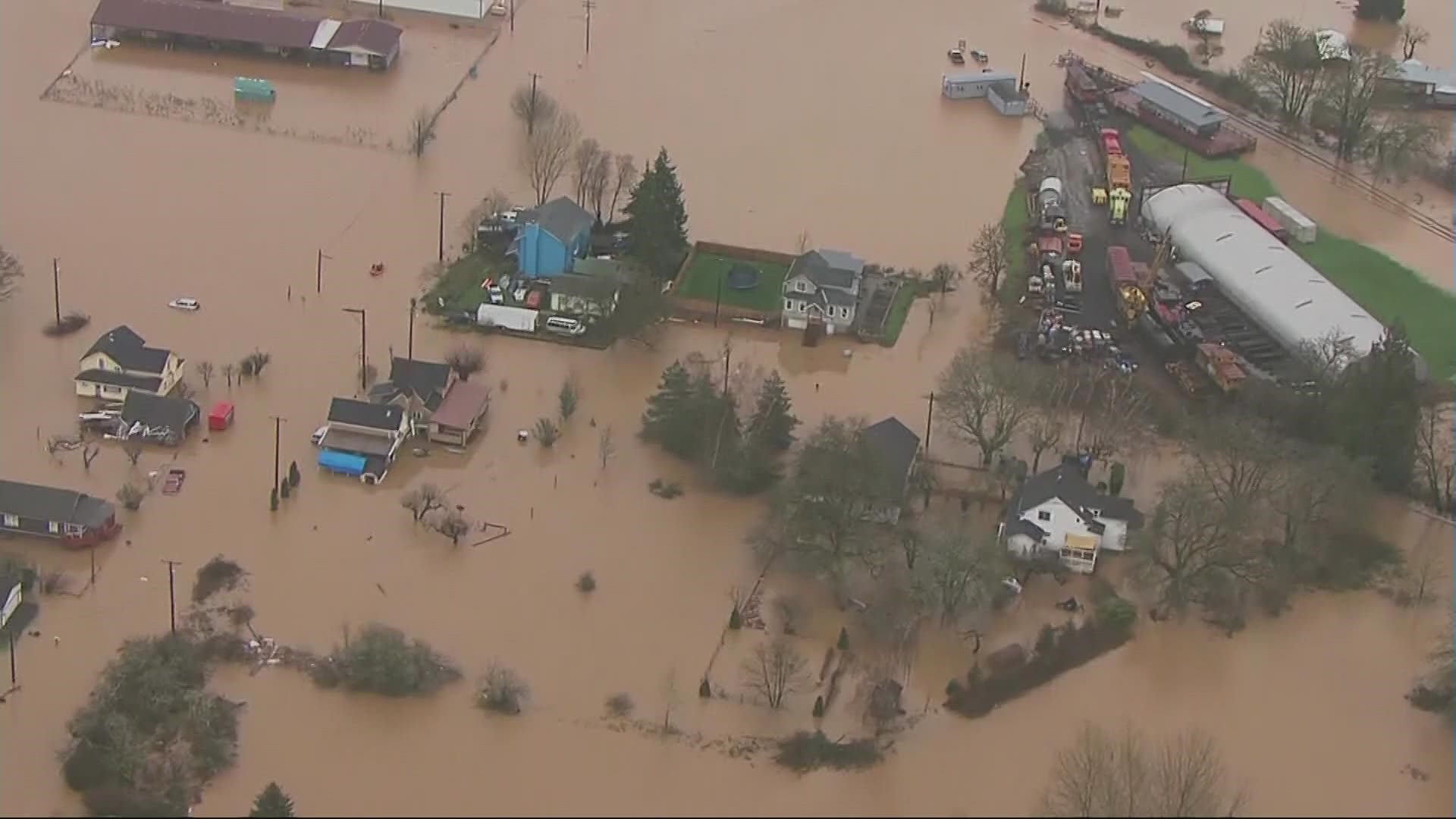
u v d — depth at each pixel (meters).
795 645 94.31
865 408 114.81
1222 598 98.69
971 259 133.75
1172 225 137.00
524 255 125.94
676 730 88.50
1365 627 98.75
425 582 97.19
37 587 94.31
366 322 120.31
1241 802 85.88
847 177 146.38
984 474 108.25
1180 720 91.25
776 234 135.88
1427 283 135.00
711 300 125.44
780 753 87.56
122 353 110.50
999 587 97.94
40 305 119.06
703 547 101.44
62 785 82.88
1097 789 84.12
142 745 84.62
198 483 103.50
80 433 107.19
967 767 87.44
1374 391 108.56
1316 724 91.56
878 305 126.50
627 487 106.00
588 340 120.31
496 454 108.19
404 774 84.81
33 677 88.75
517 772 85.44
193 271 124.38
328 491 103.75
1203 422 111.94
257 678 89.75
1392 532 106.44
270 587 95.81
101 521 97.81
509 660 92.06
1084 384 115.31
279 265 126.12
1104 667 94.69
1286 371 120.38
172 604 93.75
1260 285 127.50
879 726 89.19
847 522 99.38
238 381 112.62
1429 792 87.56
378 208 135.12
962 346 122.44
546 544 100.75
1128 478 108.69
